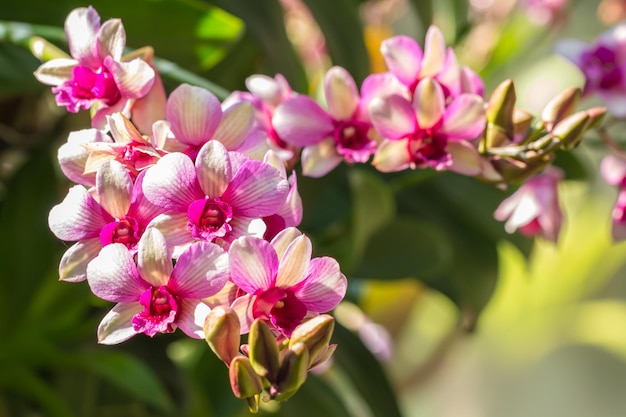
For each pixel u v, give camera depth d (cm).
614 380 251
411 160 82
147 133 78
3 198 102
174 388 103
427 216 109
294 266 72
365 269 105
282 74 97
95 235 75
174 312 72
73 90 78
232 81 102
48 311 100
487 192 105
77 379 103
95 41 79
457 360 231
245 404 104
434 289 112
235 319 70
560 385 247
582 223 207
